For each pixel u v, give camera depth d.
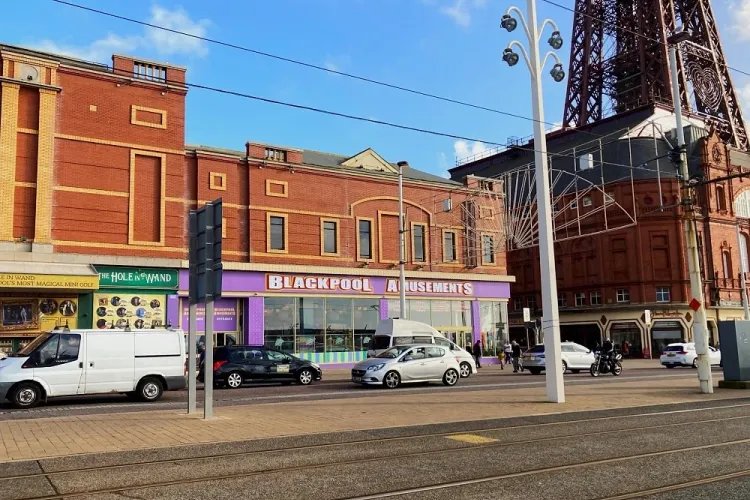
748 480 7.63
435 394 19.09
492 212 43.78
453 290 40.78
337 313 35.94
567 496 6.88
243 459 8.88
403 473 8.00
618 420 12.88
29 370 16.84
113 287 28.53
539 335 53.16
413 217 40.00
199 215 14.46
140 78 30.20
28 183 27.02
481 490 7.13
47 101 27.67
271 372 24.58
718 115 71.06
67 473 7.98
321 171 36.41
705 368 18.95
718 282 54.22
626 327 52.66
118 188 29.27
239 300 33.06
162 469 8.23
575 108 73.00
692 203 20.50
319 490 7.16
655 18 67.56
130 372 18.28
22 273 25.22
